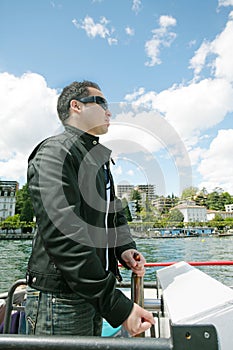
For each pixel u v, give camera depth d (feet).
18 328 6.03
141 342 1.97
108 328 5.98
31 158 3.81
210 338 1.91
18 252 110.63
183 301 2.43
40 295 3.46
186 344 1.91
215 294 2.30
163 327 3.10
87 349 1.98
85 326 3.47
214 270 46.52
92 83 4.08
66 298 3.34
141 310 2.83
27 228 175.22
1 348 2.05
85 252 2.87
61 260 2.91
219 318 1.96
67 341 2.02
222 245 108.37
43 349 2.02
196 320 1.97
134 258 4.14
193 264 12.26
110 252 4.38
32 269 3.57
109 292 2.81
